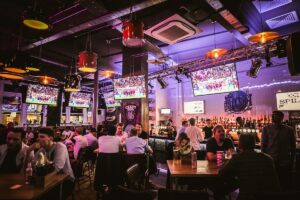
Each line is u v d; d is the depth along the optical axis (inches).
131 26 135.0
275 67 343.6
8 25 217.2
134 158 182.4
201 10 187.3
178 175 113.3
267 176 93.0
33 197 77.8
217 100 403.9
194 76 238.1
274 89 341.4
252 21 216.1
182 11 194.7
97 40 272.2
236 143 239.1
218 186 134.6
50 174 95.7
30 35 231.8
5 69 168.4
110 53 323.9
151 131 448.5
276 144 153.5
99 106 571.8
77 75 316.8
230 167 98.3
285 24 234.4
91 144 244.1
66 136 338.0
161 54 288.8
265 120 343.6
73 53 315.9
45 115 510.0
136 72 270.8
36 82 405.4
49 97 394.6
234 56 257.3
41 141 119.0
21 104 470.9
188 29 197.5
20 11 195.2
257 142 259.6
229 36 274.8
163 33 203.6
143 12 201.5
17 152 128.9
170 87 475.2
